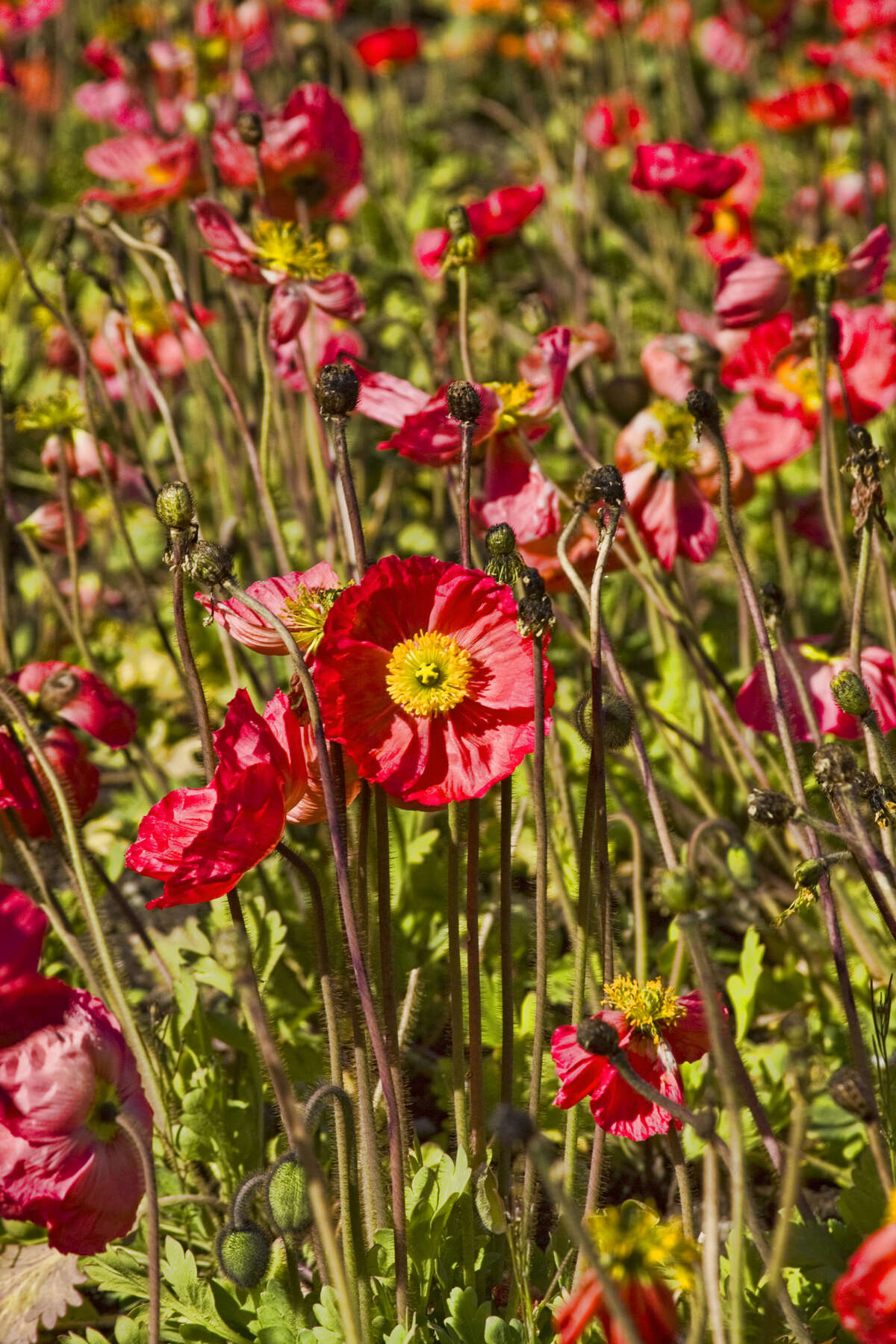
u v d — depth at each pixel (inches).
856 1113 44.4
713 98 159.2
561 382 52.0
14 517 76.2
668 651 63.4
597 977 52.0
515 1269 45.8
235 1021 53.8
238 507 64.7
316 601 45.3
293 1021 54.8
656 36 126.7
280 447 68.8
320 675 44.4
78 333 58.3
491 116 164.9
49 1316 48.4
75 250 124.0
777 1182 51.9
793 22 135.3
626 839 61.1
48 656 74.8
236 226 56.3
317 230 62.6
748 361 61.0
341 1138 44.8
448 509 90.8
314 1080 53.5
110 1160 43.9
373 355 67.2
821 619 81.2
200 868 43.6
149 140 71.9
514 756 45.1
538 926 45.9
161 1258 49.6
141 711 73.1
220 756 43.8
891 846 48.6
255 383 68.2
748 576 48.3
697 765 62.3
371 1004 44.6
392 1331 45.6
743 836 62.5
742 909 57.0
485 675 45.3
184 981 51.5
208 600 45.0
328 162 61.0
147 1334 46.8
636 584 76.0
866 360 59.8
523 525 52.4
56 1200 43.4
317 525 71.3
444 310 66.1
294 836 56.9
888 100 111.0
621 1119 45.6
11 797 49.3
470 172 137.6
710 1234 41.4
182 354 72.1
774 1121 52.2
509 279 80.6
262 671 67.2
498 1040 50.8
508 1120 39.7
